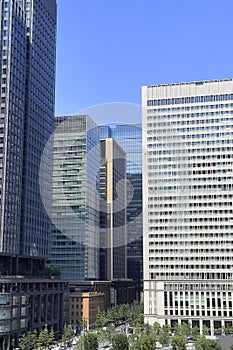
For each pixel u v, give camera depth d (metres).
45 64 199.50
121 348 129.38
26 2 187.25
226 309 199.38
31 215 175.12
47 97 199.88
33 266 180.00
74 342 163.75
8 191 157.75
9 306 141.75
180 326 175.00
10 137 161.75
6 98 160.88
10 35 165.38
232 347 115.25
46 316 171.88
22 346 135.25
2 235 151.50
